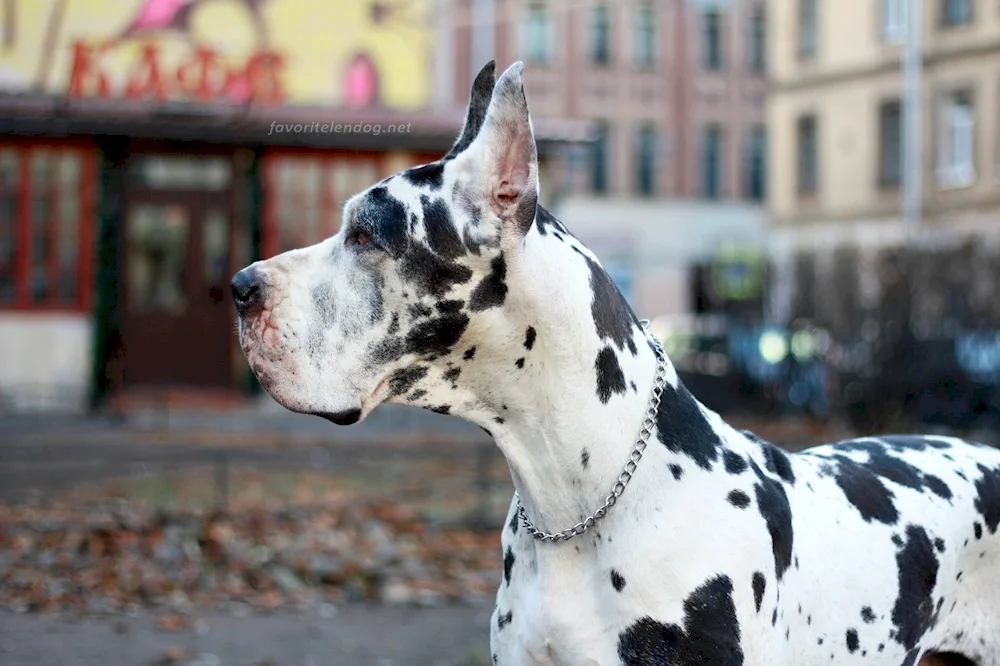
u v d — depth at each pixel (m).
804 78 33.28
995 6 28.86
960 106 29.72
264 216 16.02
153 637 6.59
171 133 14.67
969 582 3.55
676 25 36.22
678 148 36.44
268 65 15.84
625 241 35.97
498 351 2.98
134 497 10.00
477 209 2.91
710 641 2.89
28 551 8.23
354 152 15.99
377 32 16.22
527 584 3.11
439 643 6.59
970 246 16.31
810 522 3.20
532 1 34.56
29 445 11.88
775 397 17.77
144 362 15.88
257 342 2.99
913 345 15.92
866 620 3.22
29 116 14.33
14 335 15.53
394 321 2.95
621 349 3.06
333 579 7.88
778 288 18.27
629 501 2.98
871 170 31.53
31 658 6.14
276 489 10.60
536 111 35.09
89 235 15.62
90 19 15.41
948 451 3.69
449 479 11.39
